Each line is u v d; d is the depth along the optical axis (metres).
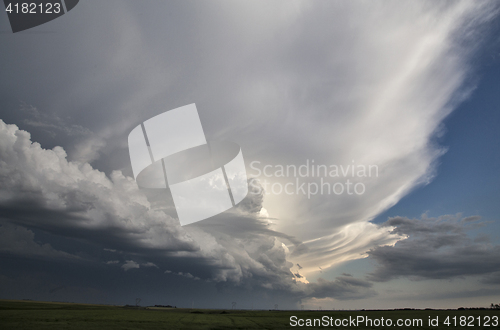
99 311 96.12
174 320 72.94
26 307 110.62
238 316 94.75
